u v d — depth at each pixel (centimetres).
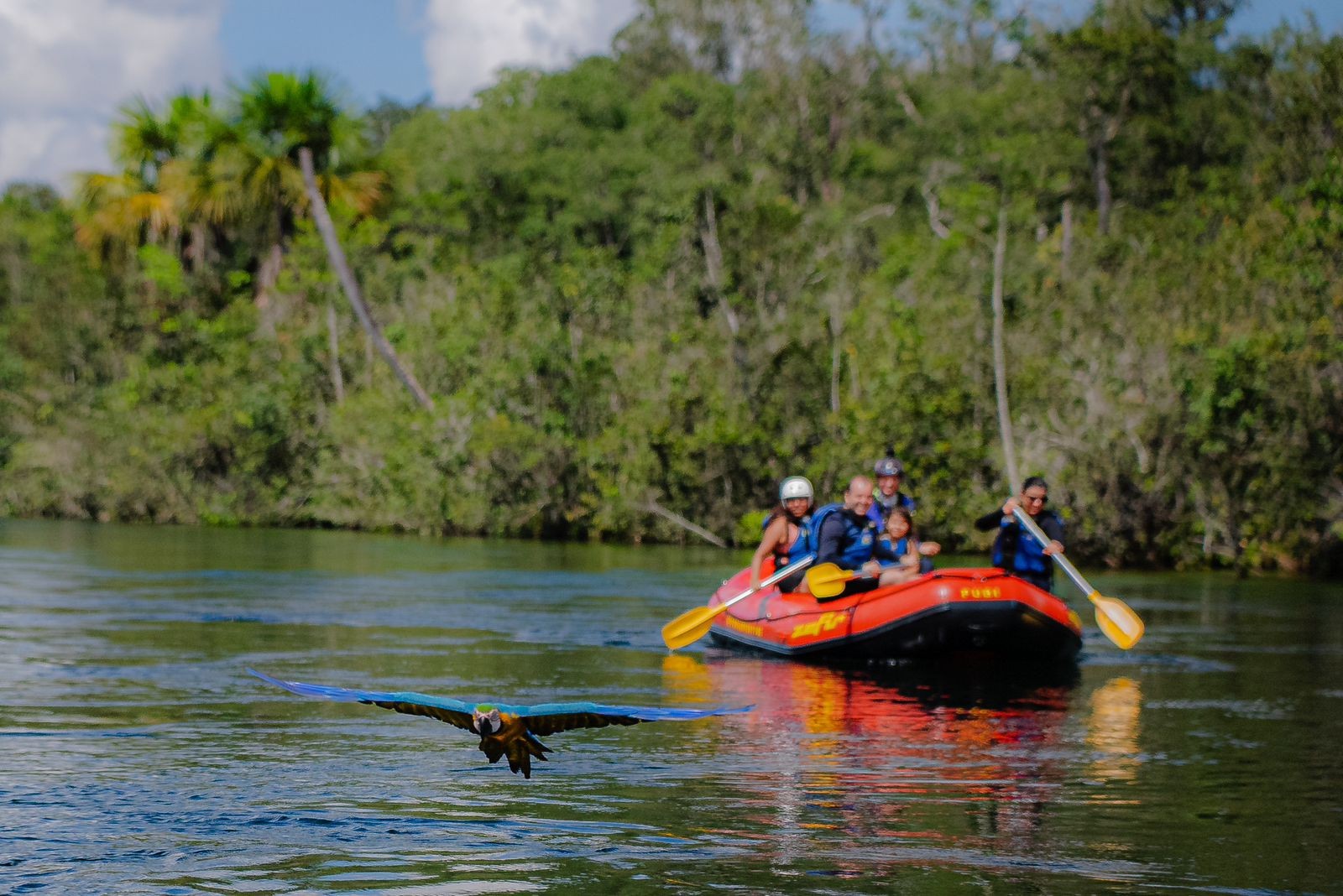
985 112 4497
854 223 4588
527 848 615
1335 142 2984
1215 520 2562
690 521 3061
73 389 4119
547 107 5941
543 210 5184
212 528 3491
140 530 3278
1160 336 2698
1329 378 2477
